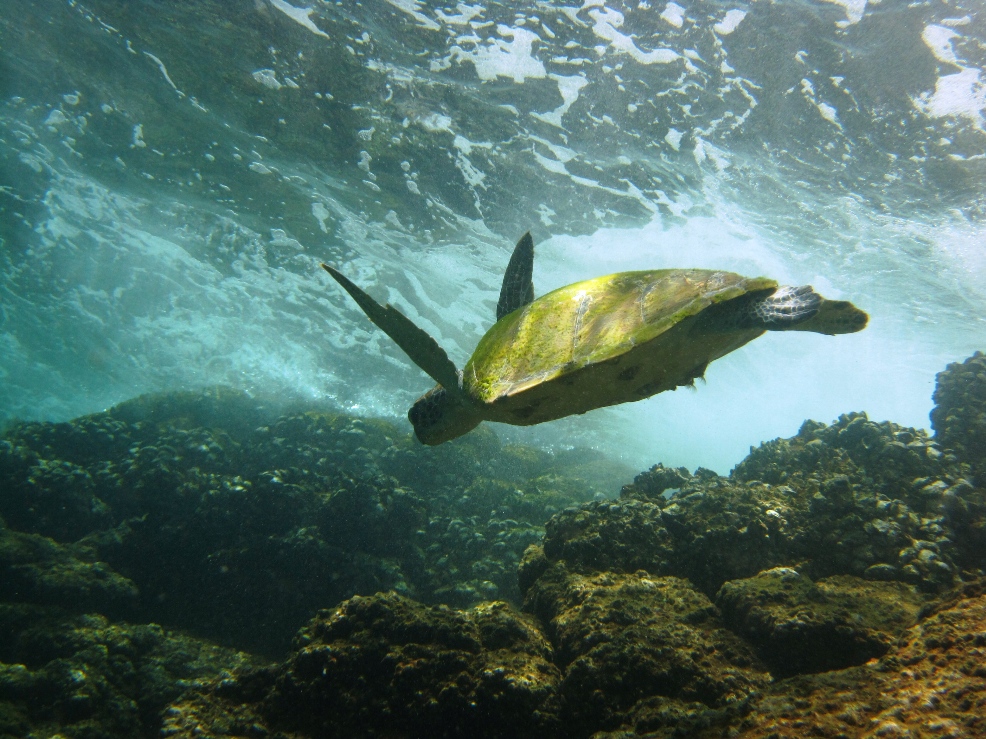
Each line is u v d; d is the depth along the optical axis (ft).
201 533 34.09
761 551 20.08
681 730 11.95
